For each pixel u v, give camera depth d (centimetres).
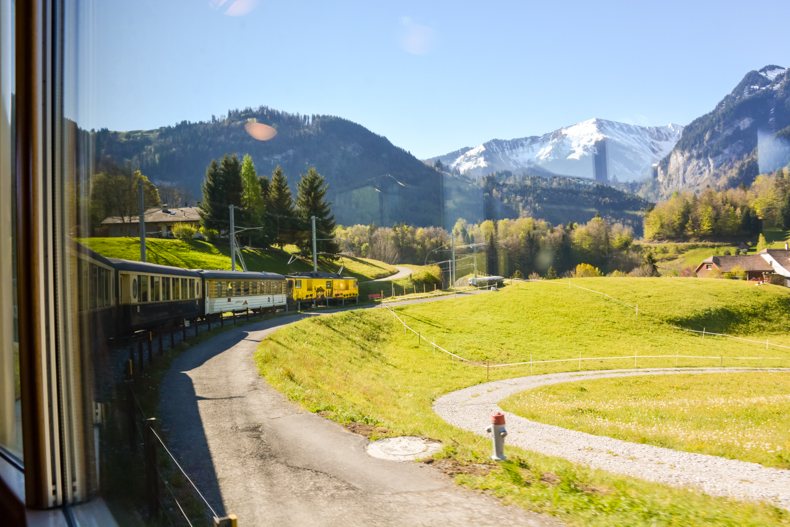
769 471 1281
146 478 681
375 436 1181
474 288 7000
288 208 7750
